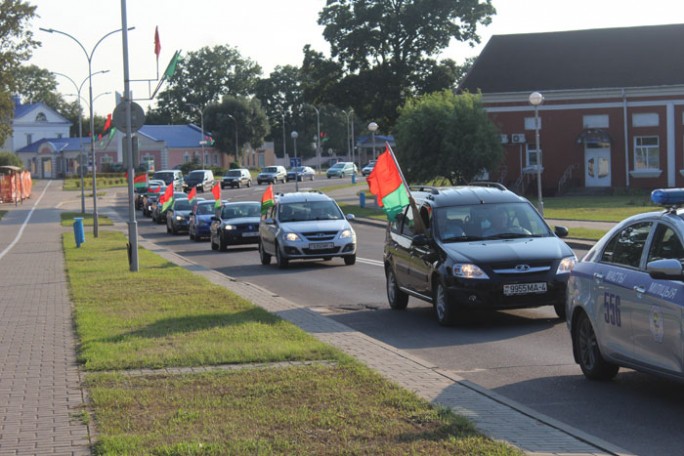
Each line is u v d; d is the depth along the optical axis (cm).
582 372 980
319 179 10212
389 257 1584
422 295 1432
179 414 752
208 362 990
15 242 3769
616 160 5981
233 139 12581
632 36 6312
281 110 15100
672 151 5906
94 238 3816
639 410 807
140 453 629
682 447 683
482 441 650
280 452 630
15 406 805
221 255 3041
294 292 1867
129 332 1213
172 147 12281
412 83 6719
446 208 1450
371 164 10088
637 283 834
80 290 1773
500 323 1362
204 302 1539
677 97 5884
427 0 6512
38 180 11819
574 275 968
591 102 6003
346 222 2500
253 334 1177
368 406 770
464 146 5369
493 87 6194
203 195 7706
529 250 1327
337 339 1164
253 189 8469
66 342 1170
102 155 12481
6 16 6875
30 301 1652
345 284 1991
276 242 2448
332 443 654
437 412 737
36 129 14212
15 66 7069
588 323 939
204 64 14700
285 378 895
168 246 3628
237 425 712
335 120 15112
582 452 640
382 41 6694
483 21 6600
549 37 6456
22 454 648
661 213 854
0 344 1166
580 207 4638
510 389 911
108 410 777
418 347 1181
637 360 834
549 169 6078
